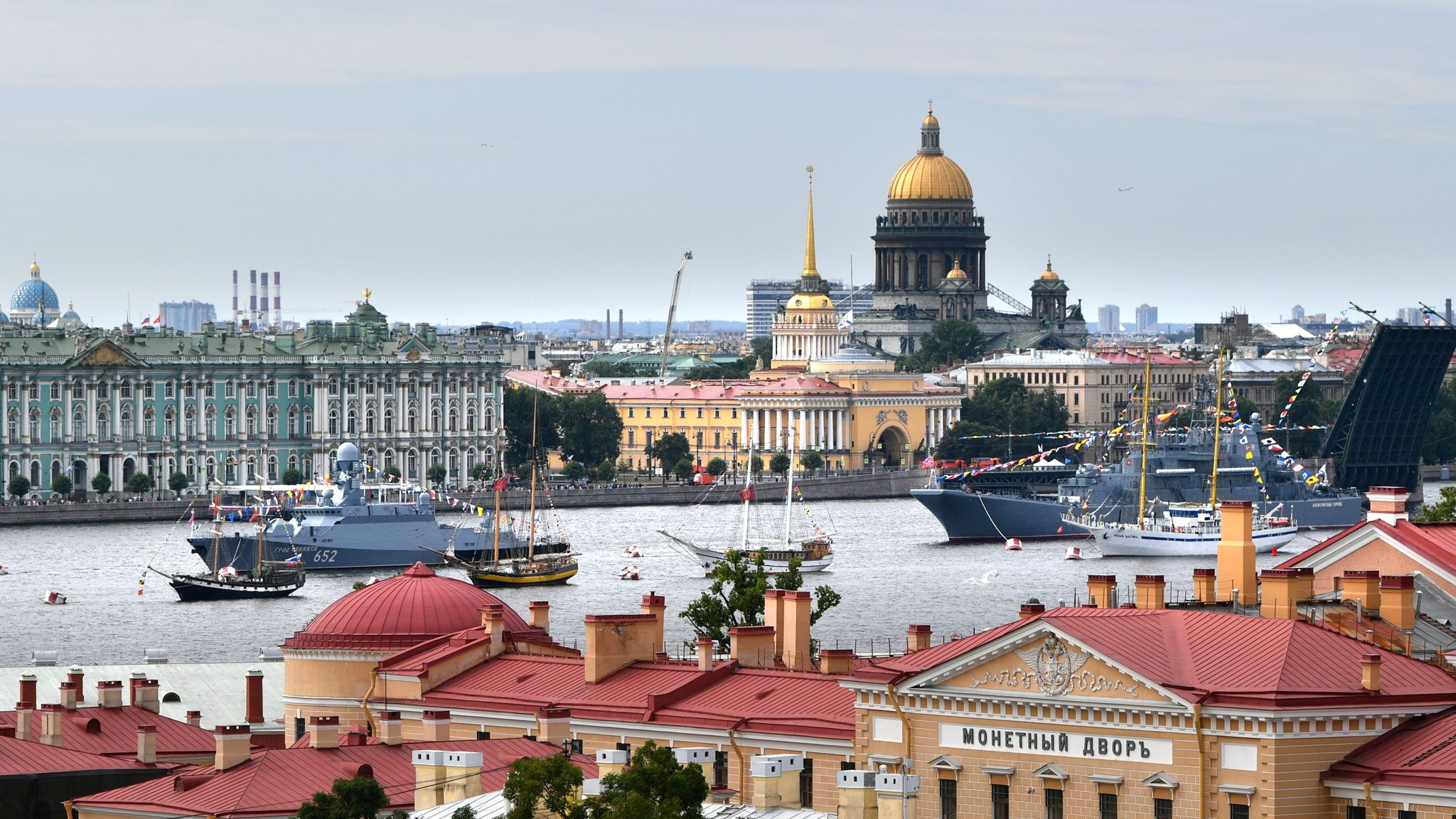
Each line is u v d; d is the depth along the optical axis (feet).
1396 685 647.56
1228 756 631.56
